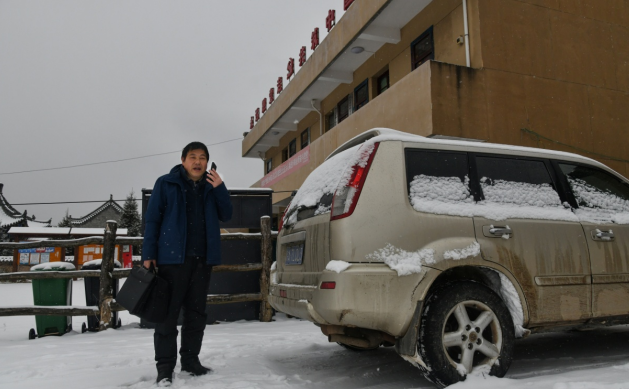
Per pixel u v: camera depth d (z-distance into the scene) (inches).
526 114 360.2
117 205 1939.0
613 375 113.8
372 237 109.6
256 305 246.4
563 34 394.3
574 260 129.3
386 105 377.4
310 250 120.7
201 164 126.9
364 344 116.4
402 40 474.6
